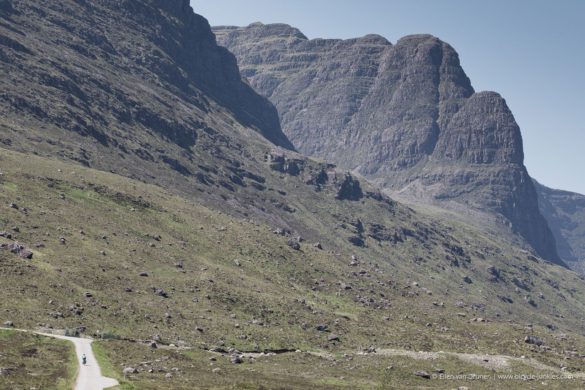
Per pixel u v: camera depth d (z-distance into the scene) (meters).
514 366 164.38
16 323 130.12
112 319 153.75
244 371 130.75
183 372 114.00
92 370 101.31
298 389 117.12
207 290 197.88
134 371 105.69
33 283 155.75
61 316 143.88
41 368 98.75
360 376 143.38
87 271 177.88
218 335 165.25
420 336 197.38
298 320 195.75
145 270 198.50
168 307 175.25
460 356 170.12
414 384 140.62
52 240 190.62
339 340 184.25
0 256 163.62
